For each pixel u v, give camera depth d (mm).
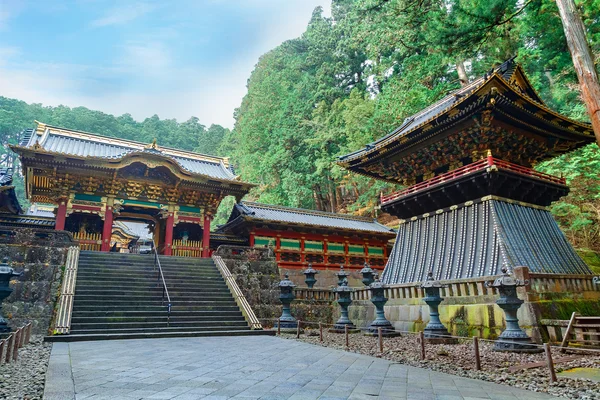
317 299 22375
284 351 11336
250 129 47781
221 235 28375
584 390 6934
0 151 70250
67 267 17125
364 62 47969
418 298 17219
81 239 23344
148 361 9164
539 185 19484
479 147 19328
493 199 18297
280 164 42156
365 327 19172
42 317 15711
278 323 16953
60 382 6680
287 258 28312
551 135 20438
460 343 13969
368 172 25875
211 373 7828
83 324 14141
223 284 19859
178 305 17062
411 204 22250
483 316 14438
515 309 12055
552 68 27969
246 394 6145
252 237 27391
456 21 16219
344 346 12922
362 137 35312
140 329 14688
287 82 49125
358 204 40094
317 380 7375
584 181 25141
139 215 28141
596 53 21969
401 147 21938
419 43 29391
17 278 16266
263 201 44219
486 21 15234
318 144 41062
